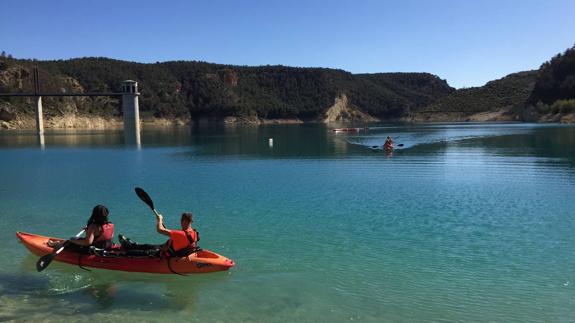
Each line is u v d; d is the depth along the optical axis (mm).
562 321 7816
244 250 11773
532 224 14180
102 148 52469
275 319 7926
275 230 13742
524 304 8453
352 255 11336
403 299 8719
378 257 11148
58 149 50938
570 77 139375
